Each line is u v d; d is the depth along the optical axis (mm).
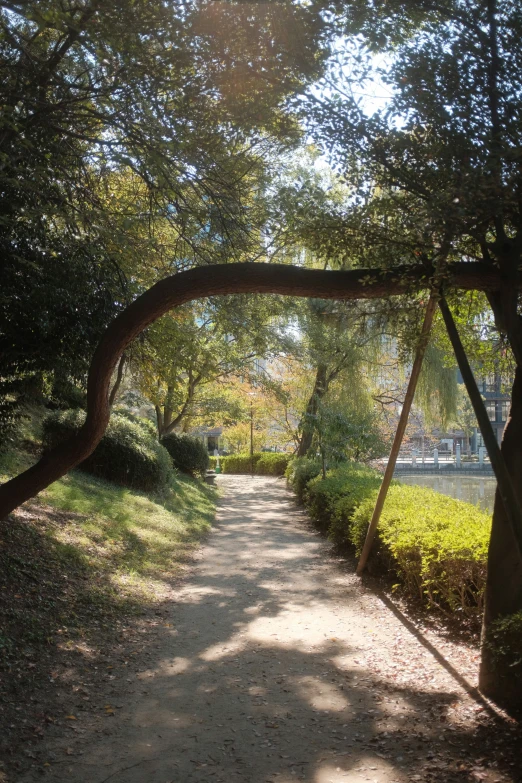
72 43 5953
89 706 4656
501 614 4562
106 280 8000
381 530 8656
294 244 6039
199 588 8711
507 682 4488
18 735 4117
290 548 12039
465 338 6664
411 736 4105
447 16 4773
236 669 5492
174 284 4836
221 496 23703
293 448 34562
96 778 3652
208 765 3803
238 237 7512
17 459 12109
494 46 4445
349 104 4848
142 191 8484
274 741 4113
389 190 4930
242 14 5324
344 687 5031
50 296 7316
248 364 20969
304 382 26078
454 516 7805
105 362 5074
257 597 8164
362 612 7336
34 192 6605
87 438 5277
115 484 15227
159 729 4309
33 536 8406
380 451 22031
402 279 4414
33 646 5582
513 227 4570
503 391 7203
